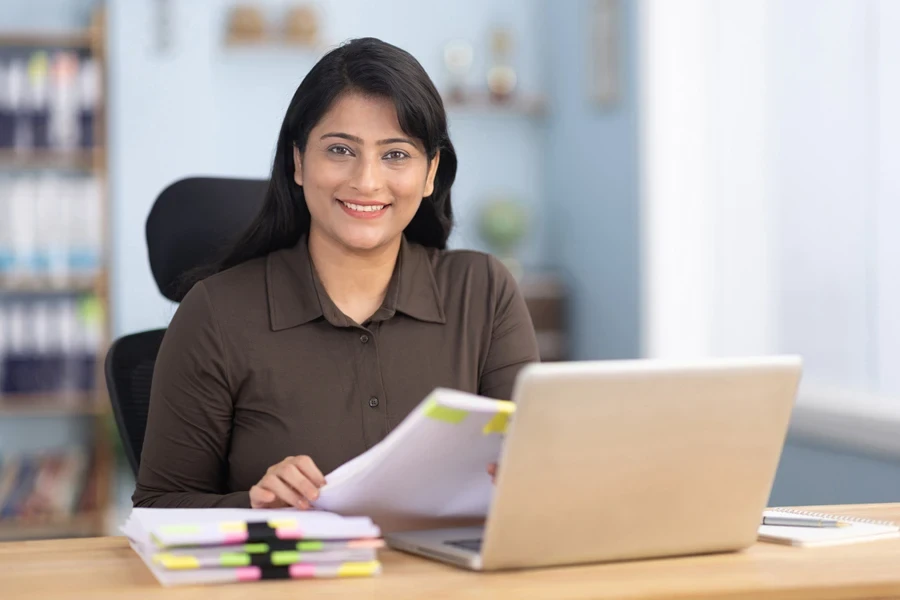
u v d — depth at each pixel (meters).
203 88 5.23
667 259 5.25
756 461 1.47
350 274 2.02
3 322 4.96
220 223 2.37
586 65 5.71
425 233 2.19
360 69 1.92
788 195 4.67
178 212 2.36
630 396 1.36
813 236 4.54
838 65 4.38
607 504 1.40
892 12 4.11
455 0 6.02
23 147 5.00
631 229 5.39
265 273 2.02
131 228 5.17
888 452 4.00
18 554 1.55
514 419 1.32
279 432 1.94
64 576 1.41
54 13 5.33
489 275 2.16
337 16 5.85
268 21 5.73
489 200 6.10
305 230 2.10
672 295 5.24
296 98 1.97
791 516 1.77
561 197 6.01
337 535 1.39
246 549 1.36
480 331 2.11
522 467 1.34
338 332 1.98
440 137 1.99
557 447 1.34
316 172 1.94
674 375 1.38
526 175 6.17
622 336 5.48
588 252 5.77
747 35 4.88
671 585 1.34
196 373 1.93
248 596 1.29
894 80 4.11
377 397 1.98
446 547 1.48
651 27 5.21
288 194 2.06
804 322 4.59
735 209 4.99
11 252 4.96
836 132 4.40
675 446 1.41
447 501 1.57
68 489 4.97
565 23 5.91
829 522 1.72
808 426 4.38
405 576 1.38
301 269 2.01
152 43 5.19
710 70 5.13
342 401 1.96
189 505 1.82
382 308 2.02
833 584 1.35
